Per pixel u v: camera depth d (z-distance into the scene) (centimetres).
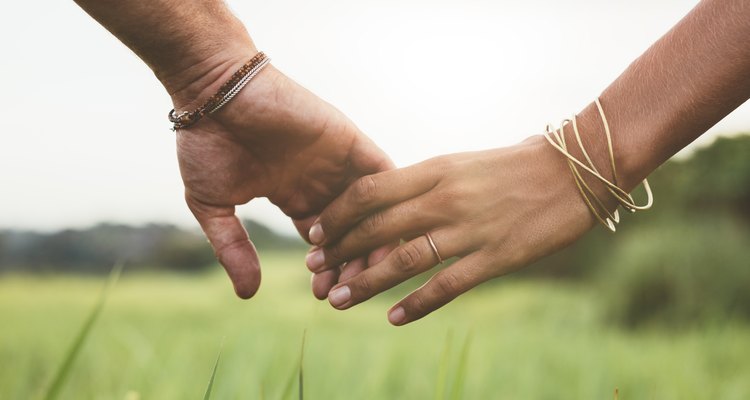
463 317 609
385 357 267
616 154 133
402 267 144
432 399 244
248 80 149
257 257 170
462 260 142
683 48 128
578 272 1531
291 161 165
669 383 276
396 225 145
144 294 1117
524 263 141
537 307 981
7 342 355
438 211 141
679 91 128
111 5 132
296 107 154
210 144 158
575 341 469
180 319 653
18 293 812
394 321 146
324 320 675
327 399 215
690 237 786
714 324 458
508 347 384
